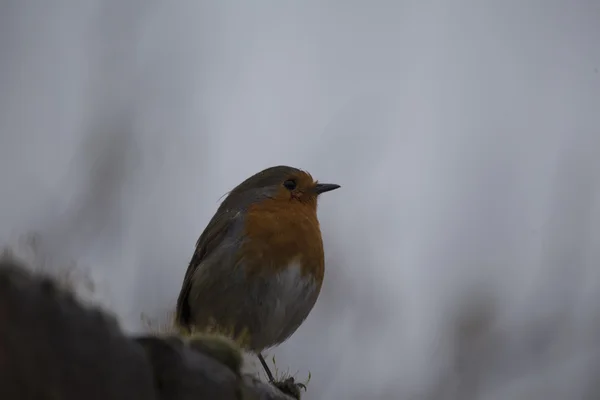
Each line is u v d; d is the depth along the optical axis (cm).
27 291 411
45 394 417
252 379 636
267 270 1049
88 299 460
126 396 469
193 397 535
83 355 439
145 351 512
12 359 401
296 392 903
